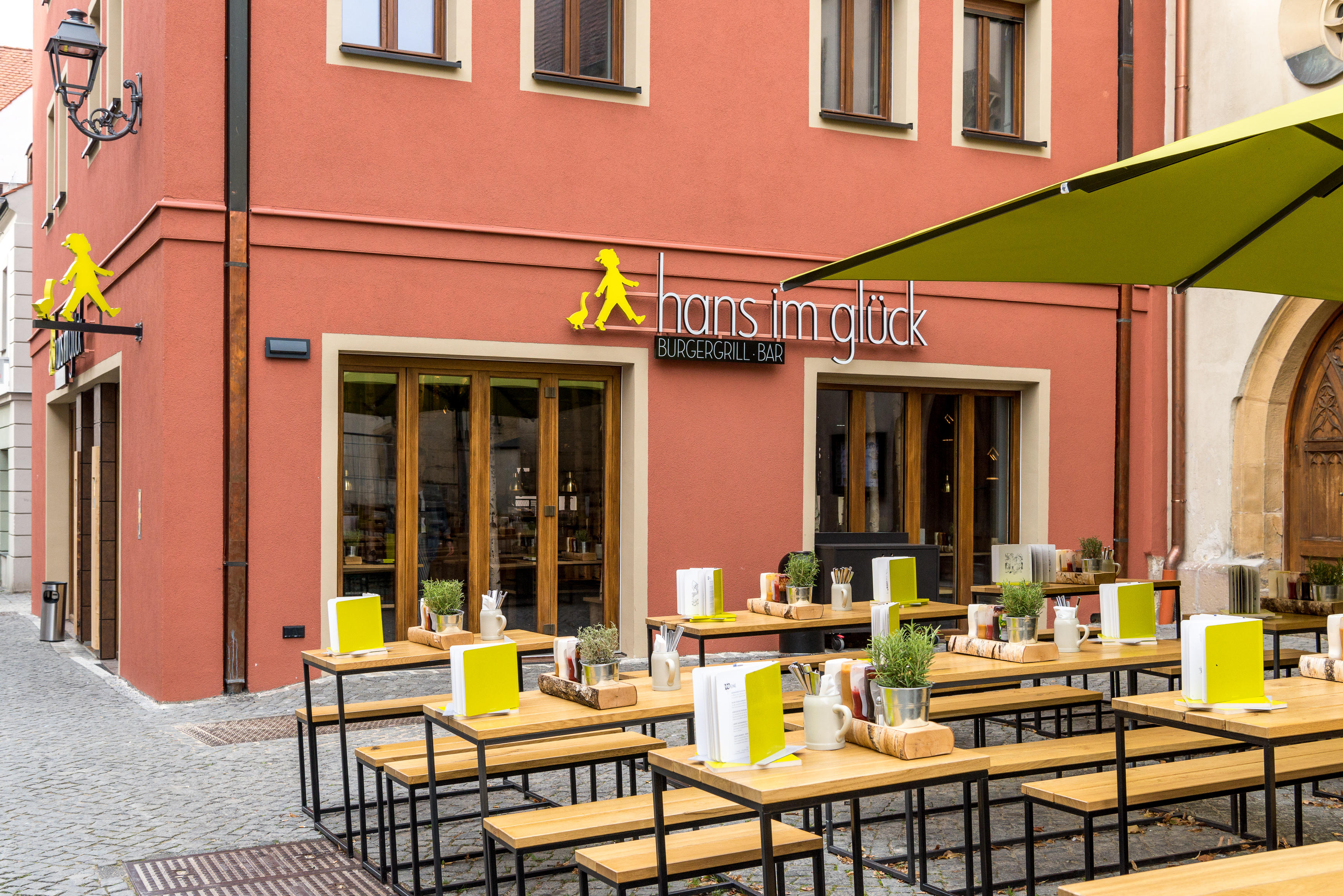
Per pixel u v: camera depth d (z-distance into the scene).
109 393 10.87
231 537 8.47
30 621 14.99
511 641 4.38
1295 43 10.76
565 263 9.49
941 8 10.93
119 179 9.97
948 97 10.95
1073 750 4.63
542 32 9.63
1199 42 11.76
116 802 5.77
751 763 3.14
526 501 9.63
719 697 3.17
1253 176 3.94
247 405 8.56
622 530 9.91
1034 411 11.38
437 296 9.10
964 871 4.60
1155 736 4.95
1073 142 11.50
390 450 9.22
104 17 10.59
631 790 5.05
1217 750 6.34
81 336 11.46
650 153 9.80
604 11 9.86
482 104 9.25
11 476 19.41
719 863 3.45
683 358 9.82
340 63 8.84
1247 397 11.31
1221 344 11.55
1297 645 9.45
